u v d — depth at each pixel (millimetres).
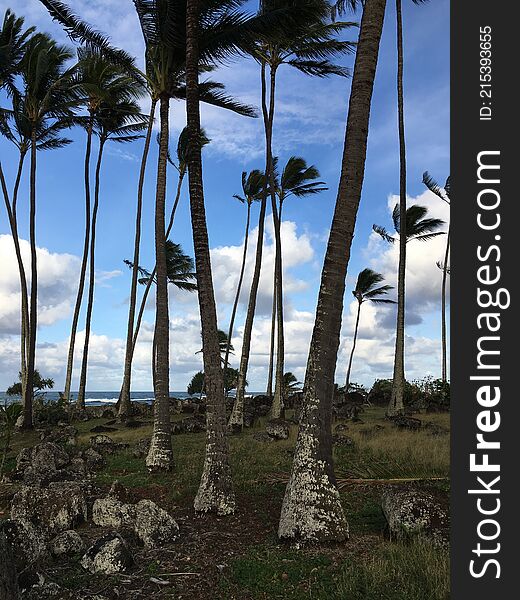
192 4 10758
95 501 9641
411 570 5879
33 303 24016
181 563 6738
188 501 9836
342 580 5859
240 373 21234
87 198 33125
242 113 15727
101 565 6508
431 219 28047
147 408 32344
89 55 26250
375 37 7945
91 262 34094
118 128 33438
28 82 23484
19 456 15633
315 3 11742
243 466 12539
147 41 14312
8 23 24875
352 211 7730
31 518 8602
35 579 6195
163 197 14539
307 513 7090
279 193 30781
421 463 10859
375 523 7965
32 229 23500
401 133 22656
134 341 35812
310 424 7414
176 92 15594
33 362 24062
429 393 27578
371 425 19391
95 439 18688
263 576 6145
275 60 23828
